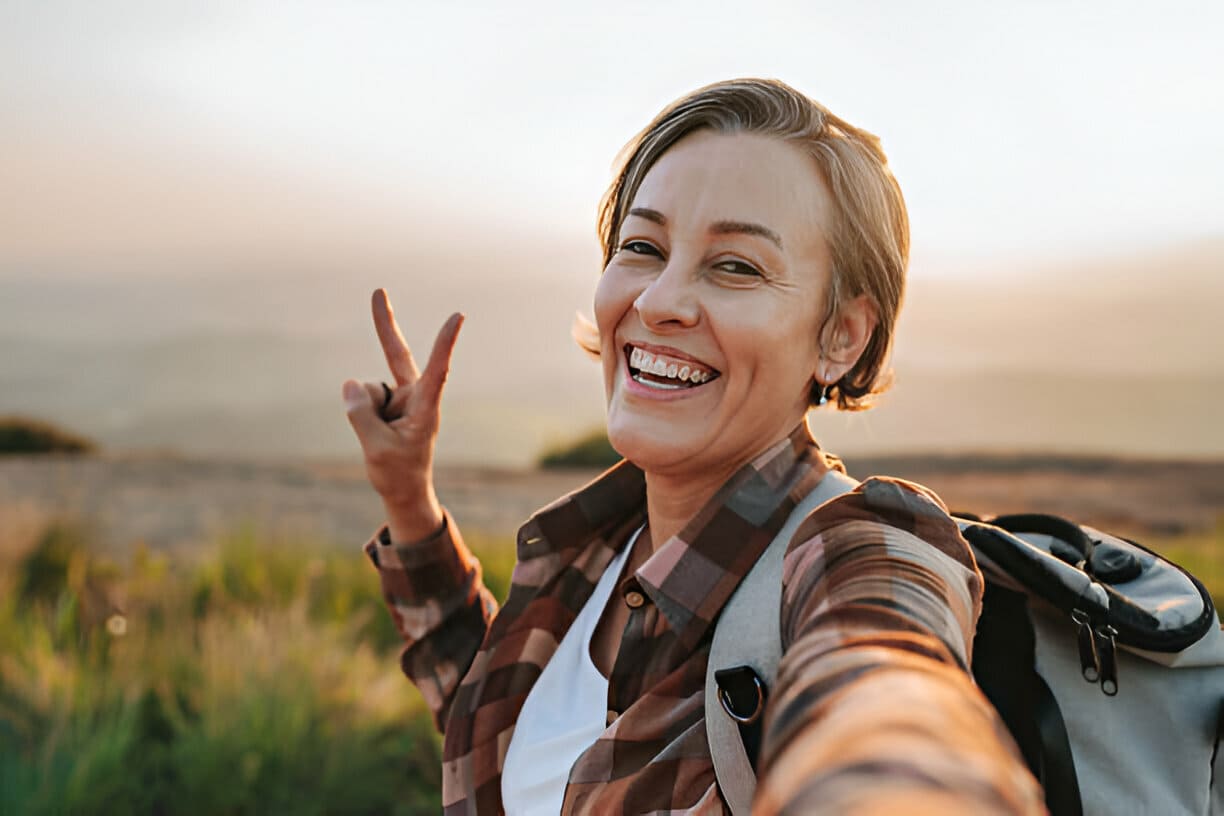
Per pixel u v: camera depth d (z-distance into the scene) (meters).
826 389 1.40
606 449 19.67
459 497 14.45
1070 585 1.24
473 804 1.55
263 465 17.03
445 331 1.77
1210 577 7.33
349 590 6.98
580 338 1.79
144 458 17.19
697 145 1.34
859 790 0.43
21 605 6.54
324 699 5.04
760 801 0.50
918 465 19.83
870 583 0.86
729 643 1.15
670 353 1.33
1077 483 17.69
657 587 1.28
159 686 5.22
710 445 1.33
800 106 1.35
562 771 1.39
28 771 4.33
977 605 0.98
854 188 1.33
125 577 7.14
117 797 4.41
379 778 4.60
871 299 1.36
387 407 1.82
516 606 1.62
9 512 8.30
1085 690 1.24
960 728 0.50
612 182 1.52
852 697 0.57
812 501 1.30
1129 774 1.21
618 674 1.33
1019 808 0.43
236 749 4.54
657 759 1.18
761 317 1.29
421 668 1.83
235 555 7.23
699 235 1.31
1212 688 1.27
